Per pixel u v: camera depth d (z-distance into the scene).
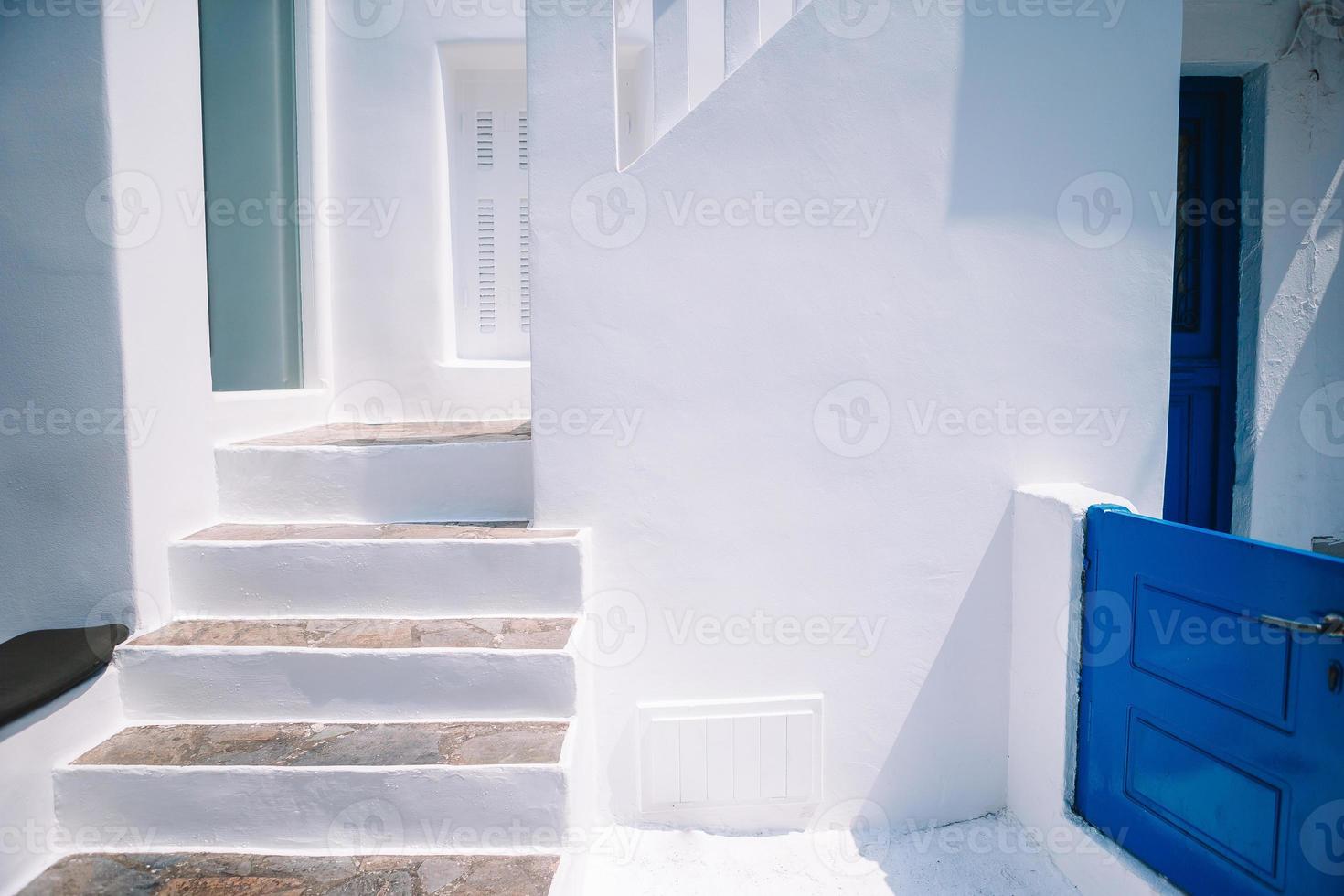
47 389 2.30
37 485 2.32
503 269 4.32
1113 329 2.80
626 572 2.71
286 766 2.03
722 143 2.65
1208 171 3.76
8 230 2.27
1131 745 2.27
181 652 2.25
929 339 2.75
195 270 2.69
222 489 2.82
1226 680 1.95
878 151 2.69
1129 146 2.77
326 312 4.01
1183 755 2.09
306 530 2.69
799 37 2.65
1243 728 1.90
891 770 2.81
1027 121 2.73
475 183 4.30
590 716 2.56
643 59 4.19
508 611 2.52
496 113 4.29
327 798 2.03
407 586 2.51
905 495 2.77
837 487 2.75
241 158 3.40
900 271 2.72
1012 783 2.83
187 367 2.63
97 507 2.32
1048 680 2.60
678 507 2.71
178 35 2.58
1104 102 2.75
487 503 2.89
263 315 3.58
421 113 4.05
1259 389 3.70
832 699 2.79
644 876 2.49
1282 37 3.56
